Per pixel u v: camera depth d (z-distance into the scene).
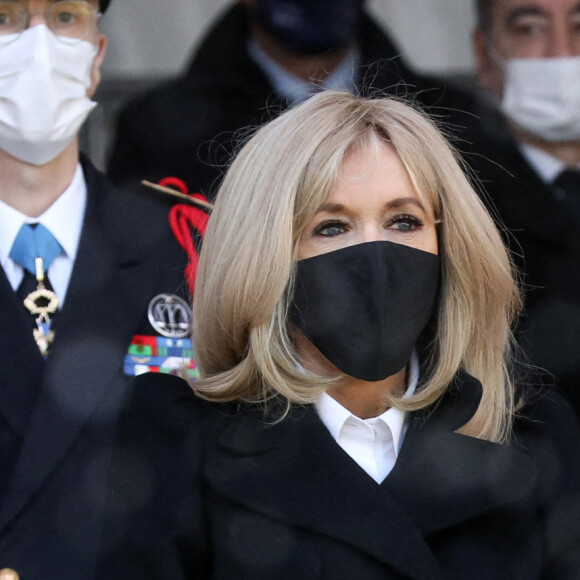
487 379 10.22
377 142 9.66
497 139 15.54
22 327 11.55
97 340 11.60
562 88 15.27
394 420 9.91
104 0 12.73
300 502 9.35
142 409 9.96
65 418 11.23
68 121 11.99
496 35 15.64
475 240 9.93
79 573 10.77
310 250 9.66
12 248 11.86
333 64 15.47
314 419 9.72
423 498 9.57
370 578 9.25
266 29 15.22
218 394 9.88
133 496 9.70
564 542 9.99
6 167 11.98
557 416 10.55
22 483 10.94
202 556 9.53
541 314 14.16
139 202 12.56
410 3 18.00
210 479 9.47
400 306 9.52
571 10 15.18
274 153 9.68
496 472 9.72
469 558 9.55
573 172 15.38
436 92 15.85
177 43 17.66
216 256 9.84
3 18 12.01
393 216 9.75
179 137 15.31
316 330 9.61
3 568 10.73
